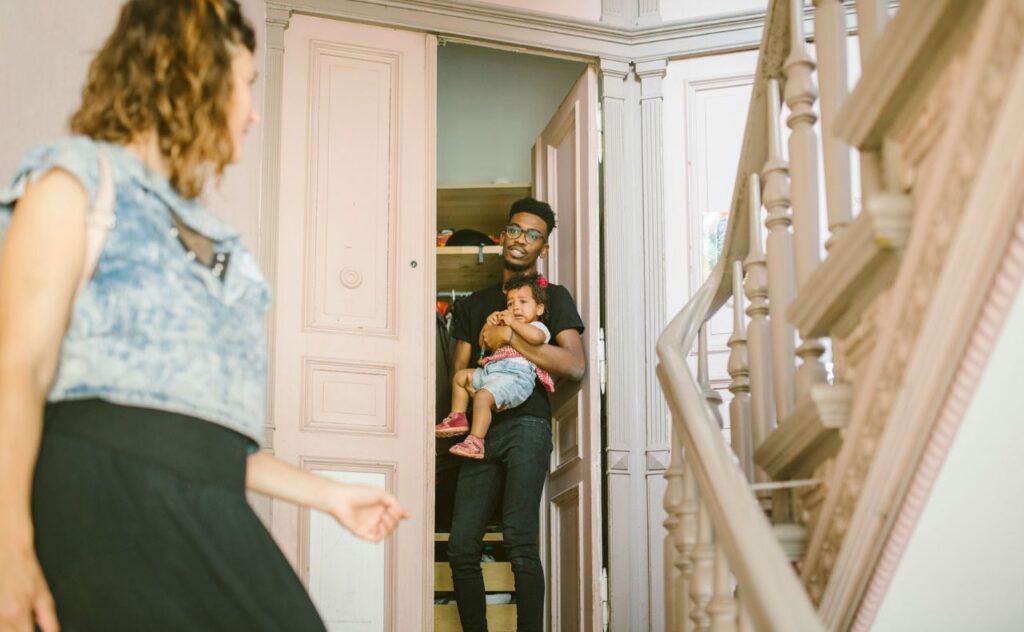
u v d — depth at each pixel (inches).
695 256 207.3
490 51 242.7
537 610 183.5
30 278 54.9
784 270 108.9
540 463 190.1
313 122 201.3
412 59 208.7
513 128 241.4
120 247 57.6
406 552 188.4
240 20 65.7
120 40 62.7
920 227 76.5
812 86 104.7
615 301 205.9
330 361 192.2
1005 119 65.3
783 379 107.2
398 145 204.5
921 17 74.5
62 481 54.0
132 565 54.0
